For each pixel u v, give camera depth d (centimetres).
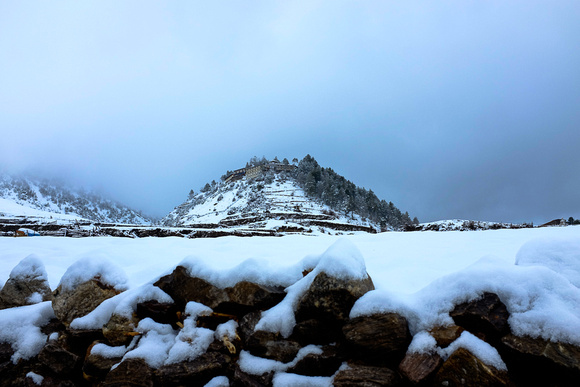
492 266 250
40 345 350
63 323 351
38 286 413
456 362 210
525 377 198
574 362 178
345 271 272
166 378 276
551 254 269
